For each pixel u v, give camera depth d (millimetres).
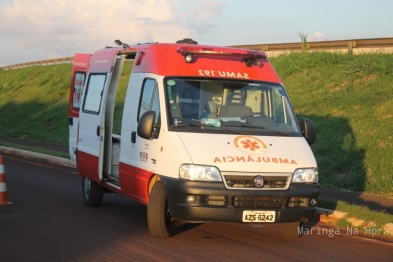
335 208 9734
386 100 16172
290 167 7336
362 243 8086
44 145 26500
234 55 8484
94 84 10586
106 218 9406
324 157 14352
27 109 39062
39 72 48844
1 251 7129
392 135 14242
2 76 55219
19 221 9016
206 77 8188
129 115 8820
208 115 7867
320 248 7656
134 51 9242
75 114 11633
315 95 18578
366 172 13125
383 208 10711
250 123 7941
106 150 9906
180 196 7152
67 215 9617
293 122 8266
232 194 7078
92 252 7113
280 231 8633
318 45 22688
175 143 7395
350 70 18859
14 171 15781
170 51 8414
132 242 7652
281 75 21469
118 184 9492
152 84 8234
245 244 7707
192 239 7895
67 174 15461
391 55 18766
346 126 15461
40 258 6816
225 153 7254
